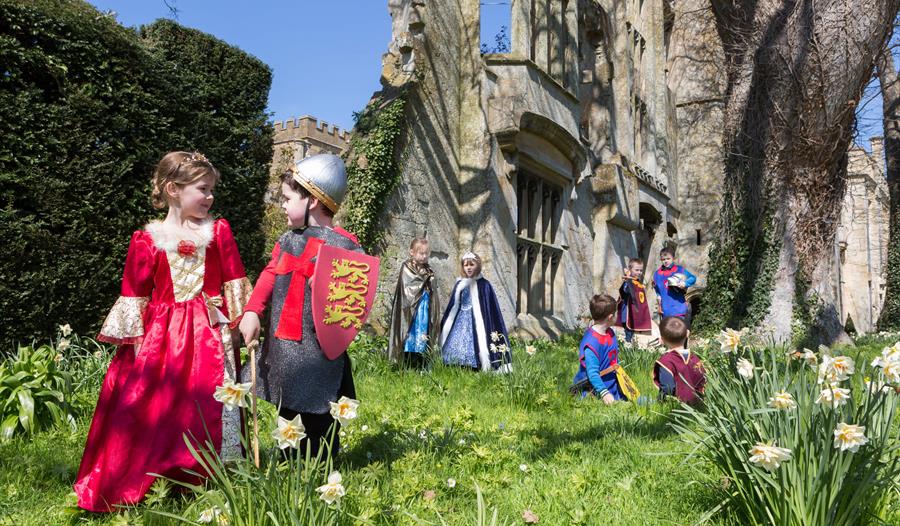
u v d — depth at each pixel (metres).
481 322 6.60
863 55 10.23
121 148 6.08
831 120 10.62
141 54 6.40
